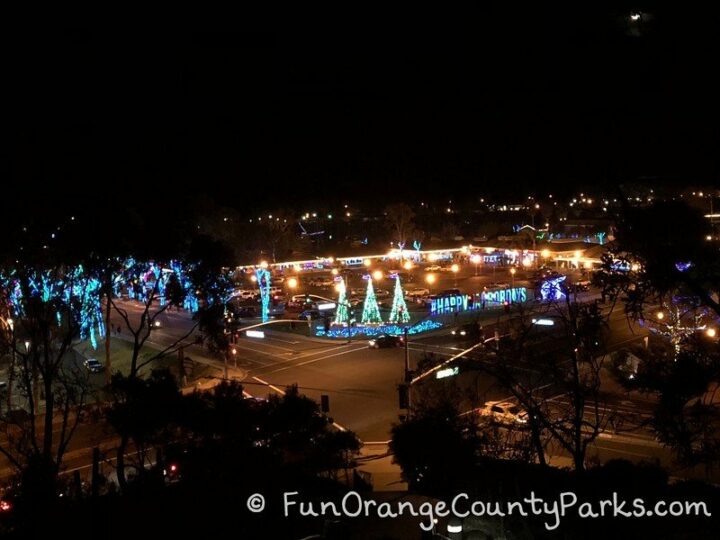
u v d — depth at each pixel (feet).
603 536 52.37
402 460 75.61
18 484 84.43
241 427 75.36
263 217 412.36
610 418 78.02
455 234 477.36
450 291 279.28
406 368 120.16
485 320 221.87
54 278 94.12
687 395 53.42
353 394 153.17
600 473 62.08
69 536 66.59
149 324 103.14
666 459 98.89
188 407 76.02
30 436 94.02
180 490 72.95
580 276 277.03
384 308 270.87
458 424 76.13
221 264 99.19
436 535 57.93
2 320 101.40
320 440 82.12
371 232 496.64
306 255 405.39
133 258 97.60
